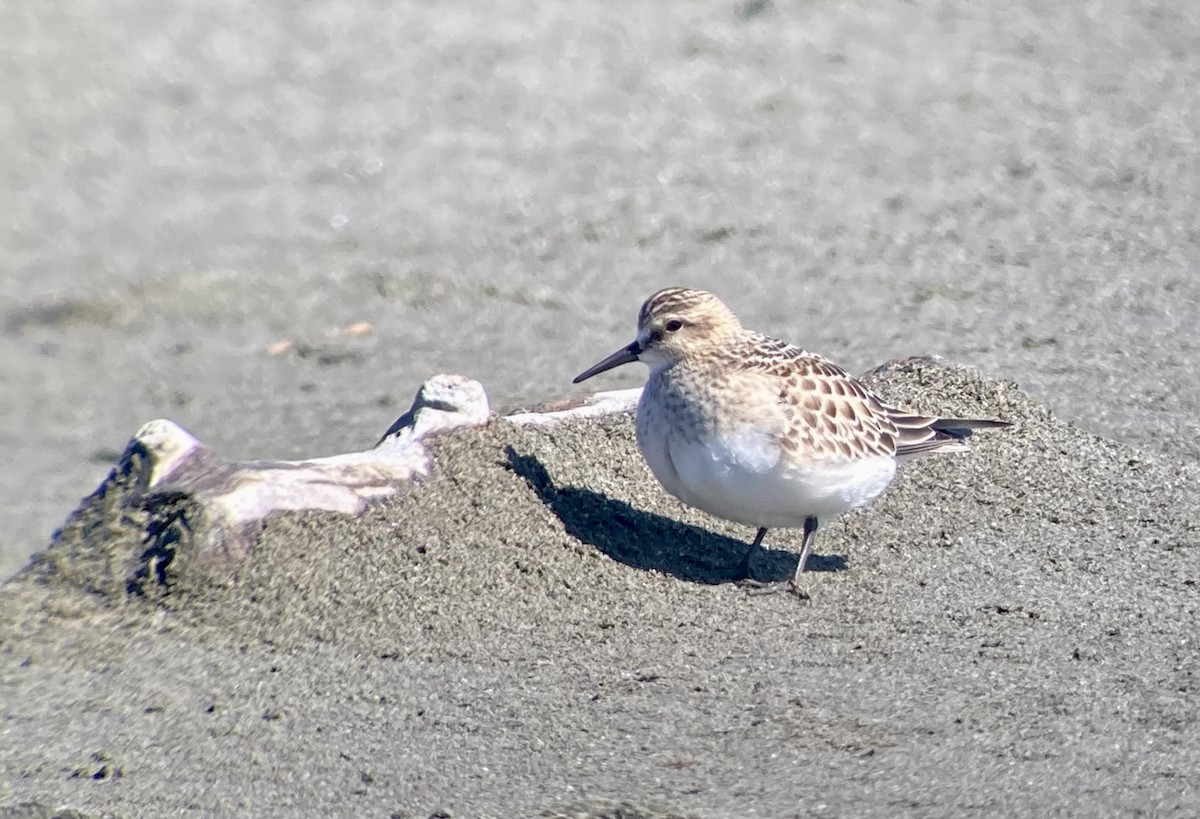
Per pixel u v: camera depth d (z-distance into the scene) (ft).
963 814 23.07
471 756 25.55
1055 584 31.12
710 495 31.60
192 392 50.42
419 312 55.77
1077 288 52.85
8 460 46.68
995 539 33.24
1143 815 22.85
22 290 58.65
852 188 64.64
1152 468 36.96
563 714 26.71
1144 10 86.74
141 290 58.59
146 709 27.45
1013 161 66.44
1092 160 65.98
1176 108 71.82
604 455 35.06
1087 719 25.68
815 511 31.55
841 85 76.74
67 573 31.12
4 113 75.25
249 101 77.36
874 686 27.20
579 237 61.26
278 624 29.84
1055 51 80.38
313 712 27.14
